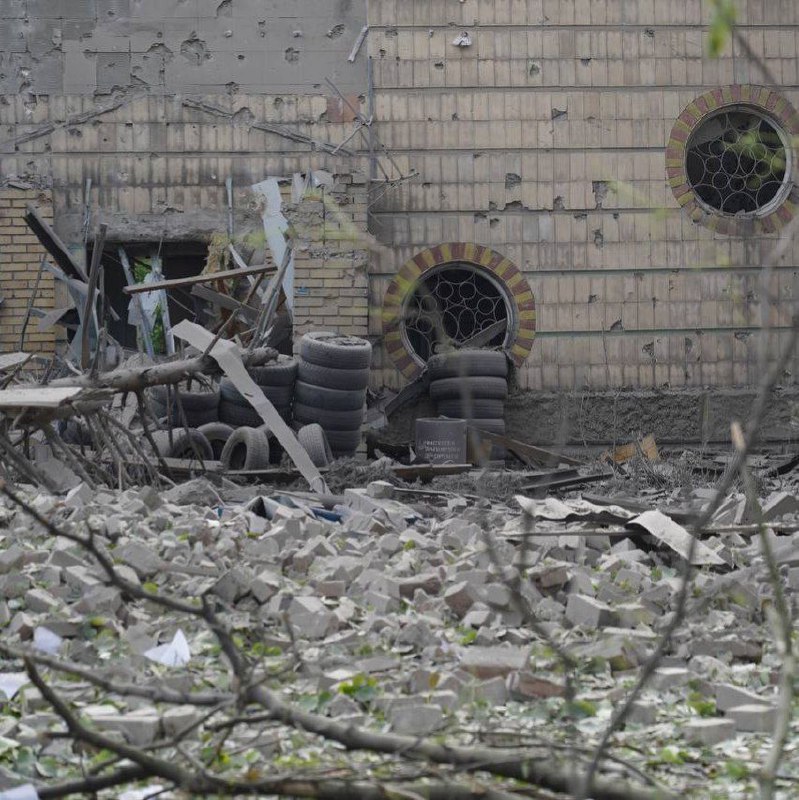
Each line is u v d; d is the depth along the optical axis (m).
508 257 21.39
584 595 7.55
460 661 6.24
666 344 21.47
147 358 19.05
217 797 4.15
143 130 20.77
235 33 20.95
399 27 21.23
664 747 5.21
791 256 21.41
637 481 16.05
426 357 21.55
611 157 21.48
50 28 20.77
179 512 9.74
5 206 20.52
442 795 3.87
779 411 20.62
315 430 16.19
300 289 20.47
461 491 14.64
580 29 21.48
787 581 7.90
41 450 12.48
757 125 20.94
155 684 5.74
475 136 21.34
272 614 6.95
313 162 20.88
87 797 4.46
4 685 5.81
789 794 4.58
